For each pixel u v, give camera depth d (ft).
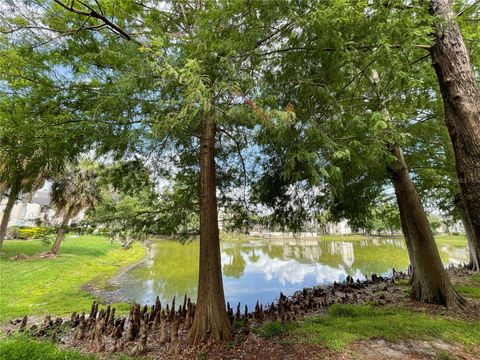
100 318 15.71
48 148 11.59
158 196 20.01
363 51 10.54
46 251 53.67
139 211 18.61
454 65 9.38
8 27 10.61
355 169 16.19
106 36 12.60
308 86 11.88
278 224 23.20
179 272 48.11
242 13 10.46
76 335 15.05
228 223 21.67
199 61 9.21
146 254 72.28
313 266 55.62
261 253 79.92
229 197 21.49
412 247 20.62
